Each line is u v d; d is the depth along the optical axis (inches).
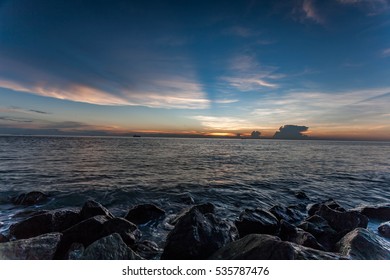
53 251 268.5
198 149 3358.8
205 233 280.7
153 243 324.5
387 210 455.2
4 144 3127.5
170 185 765.9
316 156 2210.9
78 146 3144.7
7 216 440.1
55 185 704.4
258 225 354.9
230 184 805.9
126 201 576.4
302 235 316.2
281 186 794.2
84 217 374.0
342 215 394.9
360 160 1808.6
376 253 256.1
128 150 2628.0
